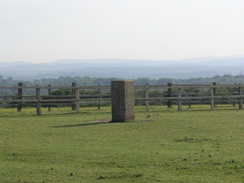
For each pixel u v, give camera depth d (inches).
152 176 450.9
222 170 469.4
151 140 692.1
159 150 595.8
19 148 627.8
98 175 462.6
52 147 633.0
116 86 949.2
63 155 571.2
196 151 581.6
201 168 481.1
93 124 914.7
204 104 1462.8
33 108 1470.2
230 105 1482.5
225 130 796.0
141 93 1689.2
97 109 1387.8
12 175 470.0
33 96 1219.9
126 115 947.3
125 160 531.5
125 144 654.5
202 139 690.8
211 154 554.6
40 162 534.3
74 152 589.9
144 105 1478.8
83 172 476.7
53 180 446.9
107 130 817.5
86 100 1272.1
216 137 710.5
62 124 926.4
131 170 479.8
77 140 700.7
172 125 872.9
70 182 438.6
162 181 431.8
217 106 1457.9
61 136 748.0
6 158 560.7
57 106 1438.2
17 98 1293.1
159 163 510.3
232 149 589.6
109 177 451.5
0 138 727.7
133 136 738.8
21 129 844.0
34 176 464.1
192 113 1182.9
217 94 1448.1
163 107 1443.2
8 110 1375.5
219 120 967.0
